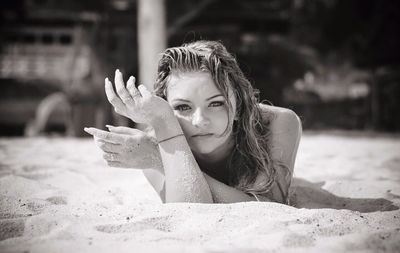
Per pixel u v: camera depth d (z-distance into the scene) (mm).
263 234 1818
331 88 27062
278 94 16375
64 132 14945
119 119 12594
